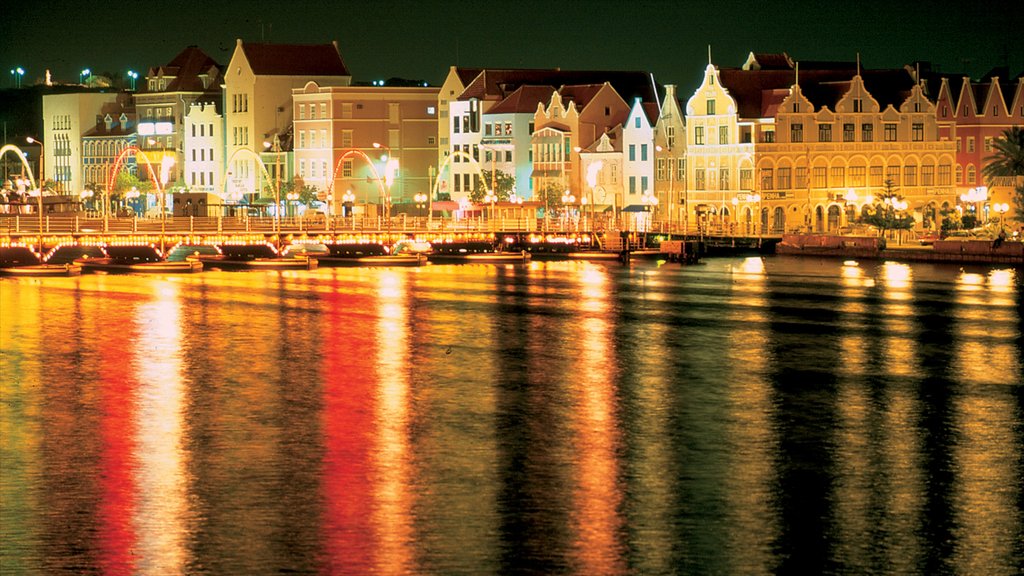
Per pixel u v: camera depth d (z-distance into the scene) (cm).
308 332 10594
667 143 19750
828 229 18725
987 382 8388
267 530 5494
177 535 5447
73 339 10188
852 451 6625
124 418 7406
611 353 9506
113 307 12200
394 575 5053
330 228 18025
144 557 5228
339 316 11594
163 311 11919
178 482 6141
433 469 6319
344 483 6103
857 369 8838
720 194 18938
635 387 8206
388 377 8575
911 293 13225
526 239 18662
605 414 7438
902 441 6825
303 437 6950
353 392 8081
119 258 16988
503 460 6469
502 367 8931
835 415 7412
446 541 5366
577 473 6241
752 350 9625
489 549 5278
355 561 5178
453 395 7969
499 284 14550
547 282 14762
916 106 19038
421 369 8862
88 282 14662
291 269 16725
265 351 9625
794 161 18525
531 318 11438
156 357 9369
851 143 18725
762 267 16362
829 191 18650
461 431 7056
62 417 7444
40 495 5956
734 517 5622
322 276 15650
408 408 7612
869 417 7362
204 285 14412
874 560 5172
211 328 10806
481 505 5778
